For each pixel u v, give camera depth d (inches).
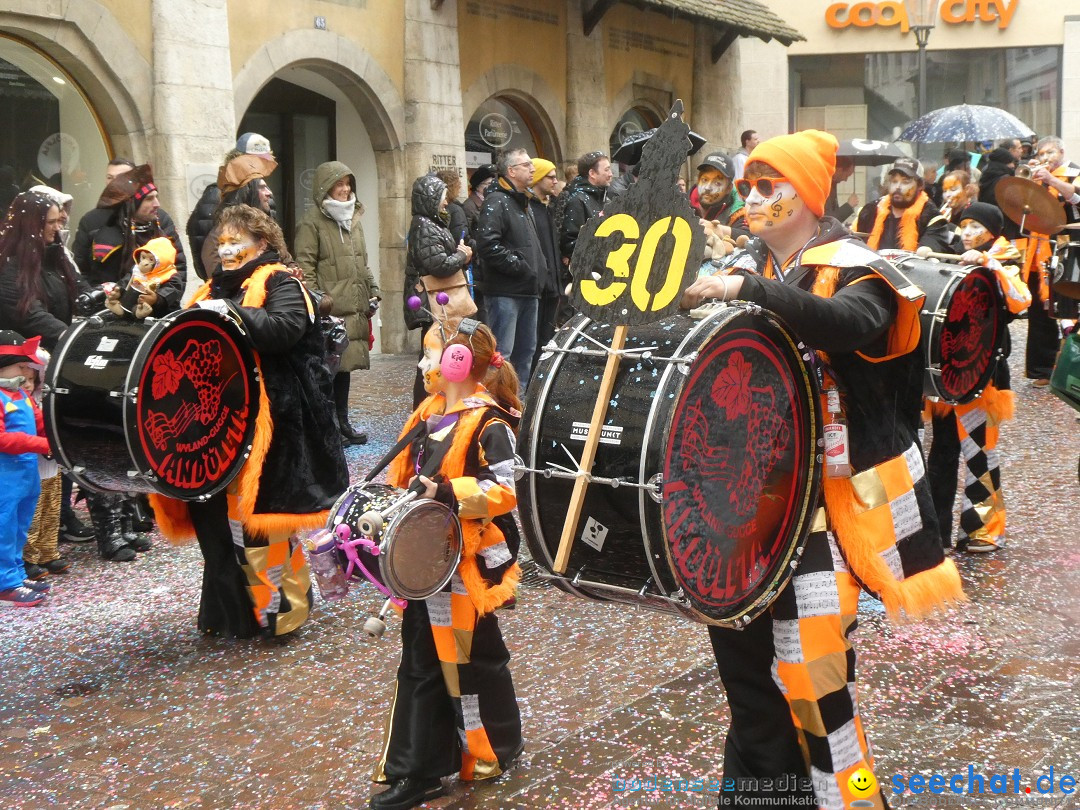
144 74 424.8
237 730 166.4
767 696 122.7
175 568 246.1
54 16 391.2
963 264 213.8
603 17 680.4
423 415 150.0
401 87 544.1
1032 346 444.1
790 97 1038.4
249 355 193.9
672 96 759.7
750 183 122.0
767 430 113.9
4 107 394.6
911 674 177.2
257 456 193.5
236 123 462.9
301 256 353.4
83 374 184.9
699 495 108.0
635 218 109.1
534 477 112.8
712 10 720.3
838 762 115.7
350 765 153.9
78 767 155.7
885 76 1030.4
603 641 196.1
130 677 186.9
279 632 200.2
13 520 221.6
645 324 107.7
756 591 114.0
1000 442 350.0
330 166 355.9
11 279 250.2
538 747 155.6
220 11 445.4
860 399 118.3
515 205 382.9
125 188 288.8
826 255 115.1
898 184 271.4
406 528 132.6
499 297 385.4
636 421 106.3
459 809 139.6
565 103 657.6
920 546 120.0
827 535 119.0
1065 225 286.0
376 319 559.2
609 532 108.3
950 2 1012.5
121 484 188.4
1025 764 146.4
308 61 498.9
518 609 213.0
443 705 143.3
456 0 571.2
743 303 111.0
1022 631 195.3
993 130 652.7
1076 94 1011.3
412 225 338.0
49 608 221.0
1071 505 277.3
